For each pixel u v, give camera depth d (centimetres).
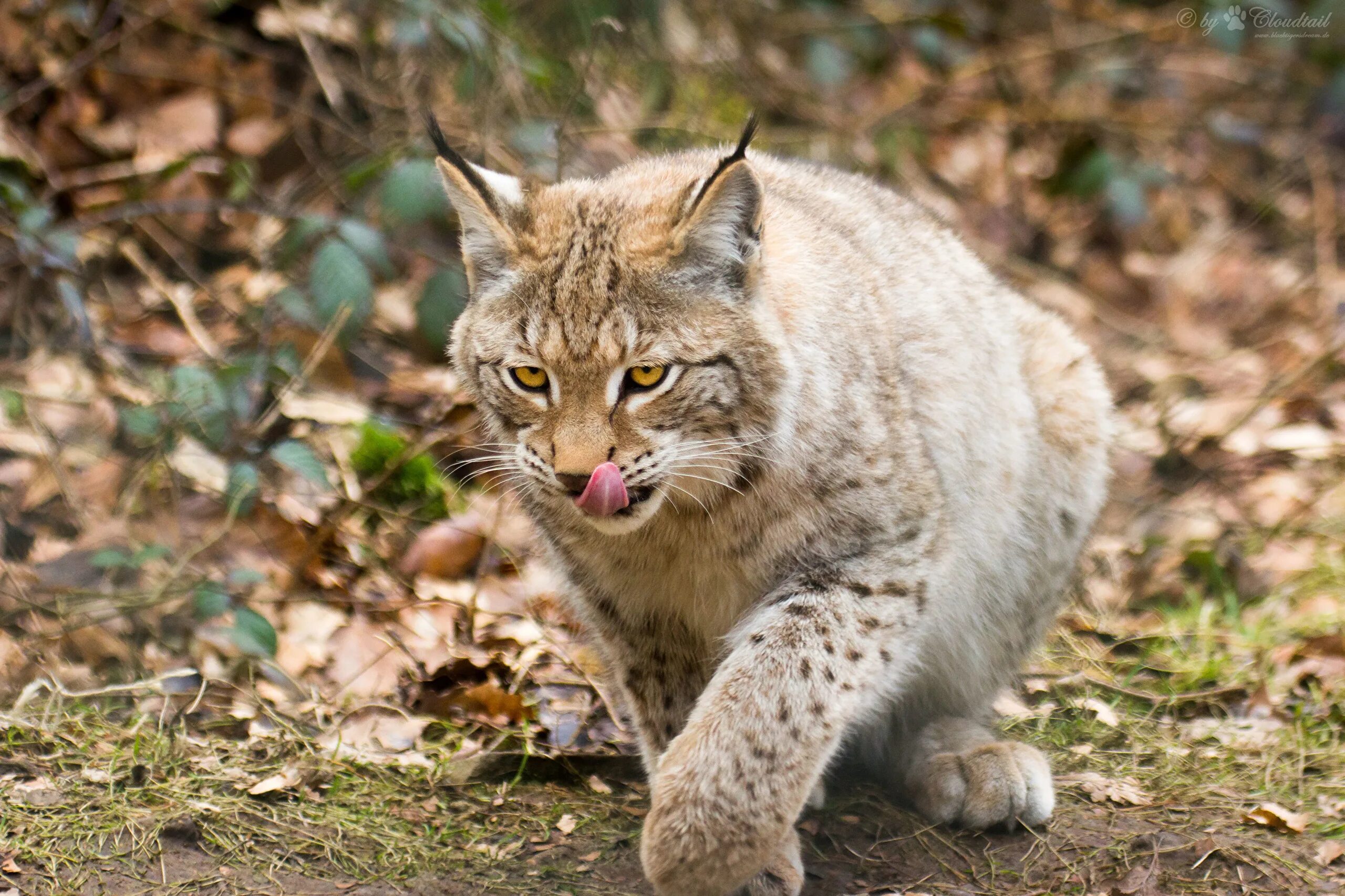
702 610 717
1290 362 1440
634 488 646
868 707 699
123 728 782
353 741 804
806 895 687
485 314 677
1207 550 1088
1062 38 1839
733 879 635
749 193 650
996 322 860
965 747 784
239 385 985
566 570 741
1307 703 902
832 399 678
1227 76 1880
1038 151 1742
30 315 1099
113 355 1057
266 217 1216
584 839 728
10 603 877
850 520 683
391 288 1206
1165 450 1254
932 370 770
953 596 787
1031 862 721
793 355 670
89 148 1207
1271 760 832
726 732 636
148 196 1197
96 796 717
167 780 738
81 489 967
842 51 1652
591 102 1366
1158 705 912
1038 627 886
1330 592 1049
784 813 638
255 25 1319
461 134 1264
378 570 976
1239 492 1217
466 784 771
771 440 666
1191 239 1697
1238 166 1808
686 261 647
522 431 672
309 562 945
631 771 800
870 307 735
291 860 688
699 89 1523
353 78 1305
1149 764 835
